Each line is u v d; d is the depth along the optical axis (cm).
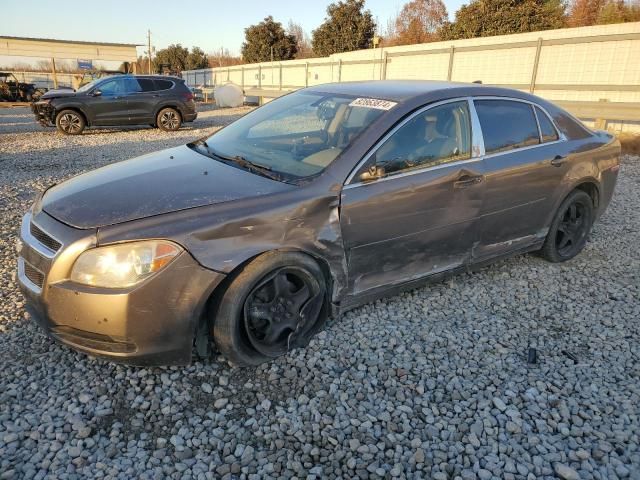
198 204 274
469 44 1673
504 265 457
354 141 319
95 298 248
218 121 1855
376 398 275
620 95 1297
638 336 345
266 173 317
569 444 247
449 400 276
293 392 276
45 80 3778
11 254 459
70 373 284
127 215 264
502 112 391
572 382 292
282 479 221
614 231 561
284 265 288
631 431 256
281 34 4669
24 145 1155
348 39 4028
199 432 246
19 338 316
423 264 355
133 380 279
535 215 416
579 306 386
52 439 238
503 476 228
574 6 3188
